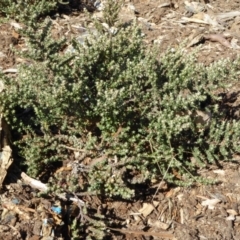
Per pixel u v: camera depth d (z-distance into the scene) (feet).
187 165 4.64
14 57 5.62
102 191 4.30
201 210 4.48
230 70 4.67
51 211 4.05
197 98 4.39
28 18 4.77
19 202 4.05
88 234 4.07
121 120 4.44
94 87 4.63
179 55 4.70
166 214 4.42
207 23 6.81
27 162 4.30
